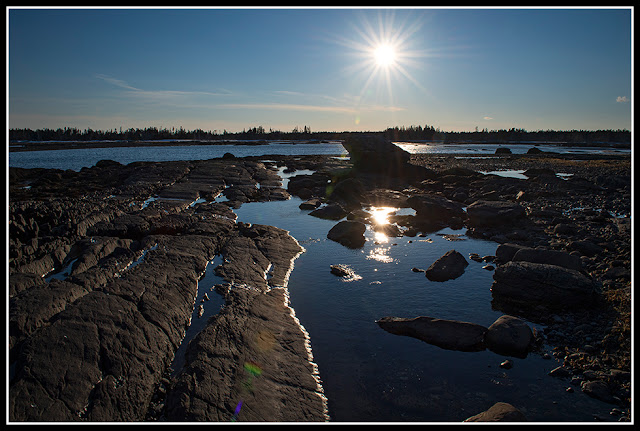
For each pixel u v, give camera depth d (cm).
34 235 1384
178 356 773
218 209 2088
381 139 3709
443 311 991
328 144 17038
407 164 3484
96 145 13762
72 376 622
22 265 1077
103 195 2480
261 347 780
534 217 1959
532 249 1166
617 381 686
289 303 1030
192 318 920
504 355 799
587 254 1346
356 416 625
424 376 732
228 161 4762
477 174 3388
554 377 720
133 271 1061
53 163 6153
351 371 746
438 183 3033
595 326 877
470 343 825
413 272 1265
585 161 5456
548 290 987
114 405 600
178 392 630
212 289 1074
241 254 1352
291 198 2784
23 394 571
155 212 1781
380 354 805
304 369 743
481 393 682
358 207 2380
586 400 655
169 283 1015
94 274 1008
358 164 3594
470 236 1728
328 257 1420
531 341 830
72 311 782
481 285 1154
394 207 2392
